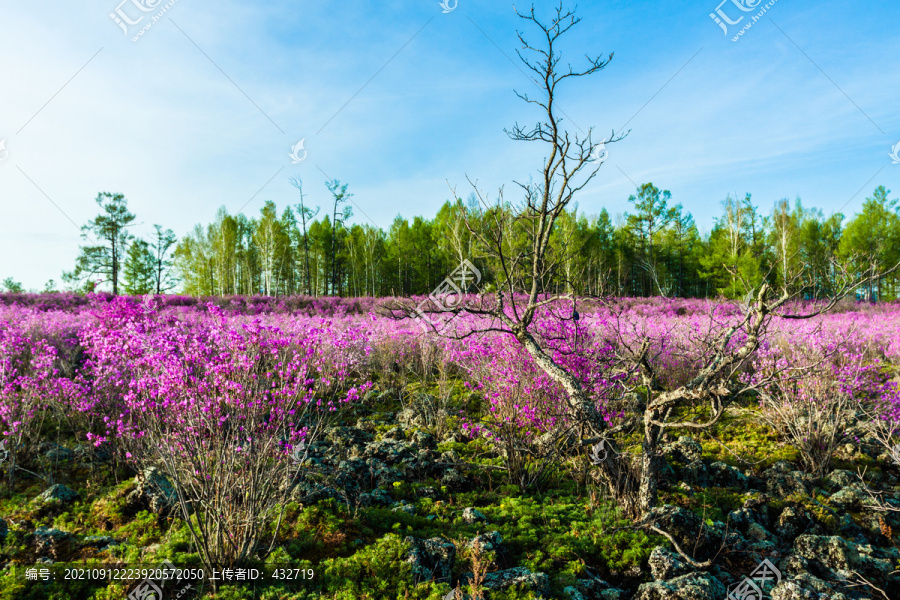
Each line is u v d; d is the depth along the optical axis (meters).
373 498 4.66
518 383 5.67
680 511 4.17
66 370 7.20
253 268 49.22
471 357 7.34
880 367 9.05
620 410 5.78
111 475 5.07
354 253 46.34
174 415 3.64
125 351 4.93
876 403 6.38
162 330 5.76
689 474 5.37
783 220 30.84
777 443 6.36
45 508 4.36
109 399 5.44
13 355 6.47
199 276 46.19
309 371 4.53
